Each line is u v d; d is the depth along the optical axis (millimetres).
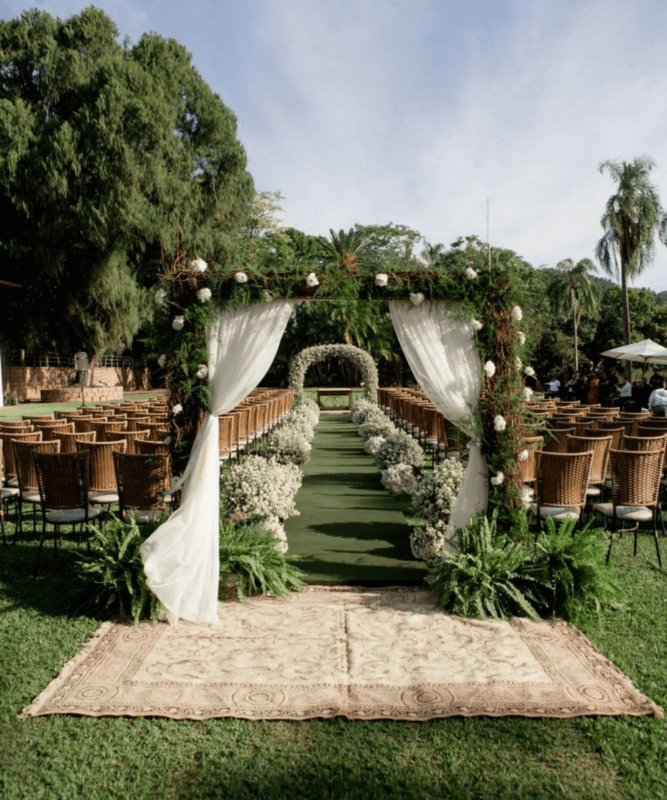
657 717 2730
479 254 4504
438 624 3783
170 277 4312
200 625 3779
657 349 16219
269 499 5582
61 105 23875
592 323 43812
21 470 5547
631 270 24656
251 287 4211
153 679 3094
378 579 4598
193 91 26391
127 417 8672
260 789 2307
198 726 2703
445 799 2268
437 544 4777
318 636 3613
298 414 15039
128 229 21859
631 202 24141
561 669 3166
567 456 4727
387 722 2730
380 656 3340
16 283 23516
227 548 4277
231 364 4223
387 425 12555
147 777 2383
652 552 5234
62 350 26422
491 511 4496
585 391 17594
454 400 4395
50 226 21188
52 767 2438
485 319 4340
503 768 2430
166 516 4332
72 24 24469
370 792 2301
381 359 32938
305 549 5363
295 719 2734
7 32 23219
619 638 3562
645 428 6688
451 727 2689
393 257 4527
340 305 4336
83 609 3994
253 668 3209
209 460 4168
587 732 2639
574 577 3877
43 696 2912
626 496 4906
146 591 3877
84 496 4777
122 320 24094
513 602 3971
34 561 5016
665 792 2281
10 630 3693
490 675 3107
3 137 20641
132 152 21781
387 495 7645
